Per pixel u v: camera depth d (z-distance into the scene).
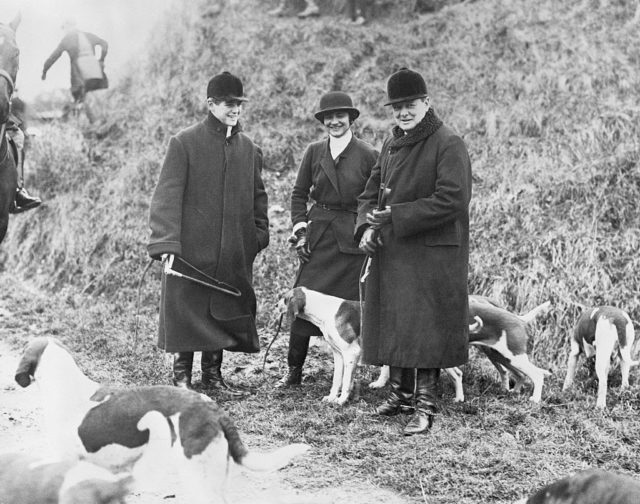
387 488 4.42
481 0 11.37
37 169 11.17
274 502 4.03
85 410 3.68
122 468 3.65
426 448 4.93
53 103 13.04
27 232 10.77
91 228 10.07
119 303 8.86
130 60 12.79
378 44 11.24
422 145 5.45
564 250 7.33
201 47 12.01
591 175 7.88
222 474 3.51
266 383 6.59
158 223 6.04
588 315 6.09
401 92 5.34
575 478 3.31
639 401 5.86
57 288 9.70
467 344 5.47
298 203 6.71
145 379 6.55
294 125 10.48
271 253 8.67
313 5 12.11
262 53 11.52
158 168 10.42
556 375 6.53
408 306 5.37
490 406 5.76
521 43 10.21
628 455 4.83
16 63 6.39
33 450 4.84
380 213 5.39
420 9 11.70
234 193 6.25
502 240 7.75
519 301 7.22
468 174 5.41
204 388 6.29
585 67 9.45
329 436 5.20
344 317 5.97
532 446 4.97
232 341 6.25
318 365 7.04
